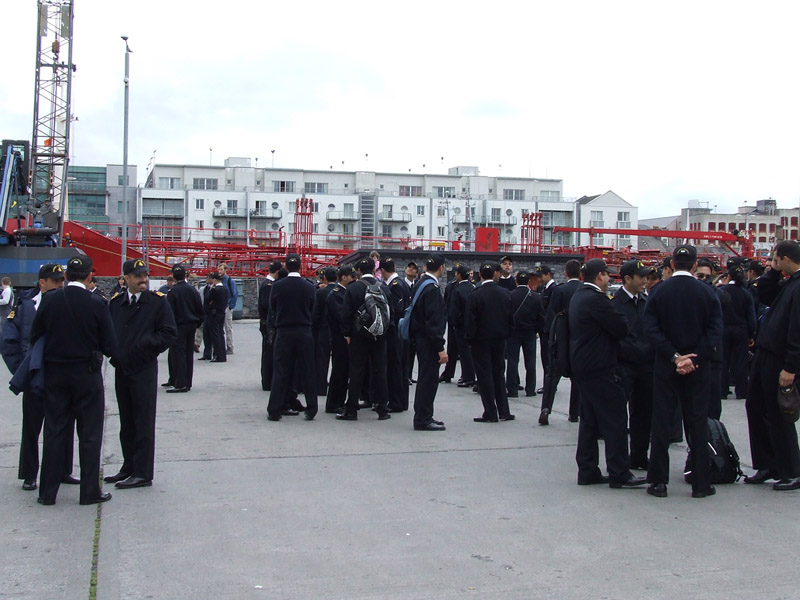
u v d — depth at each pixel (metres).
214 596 4.52
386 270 11.67
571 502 6.57
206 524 5.88
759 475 7.30
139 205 93.38
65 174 41.00
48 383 6.34
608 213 102.44
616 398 7.04
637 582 4.77
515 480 7.28
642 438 7.82
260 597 4.51
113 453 8.41
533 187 110.50
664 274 9.19
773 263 7.10
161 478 7.27
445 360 9.70
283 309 10.31
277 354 10.37
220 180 102.06
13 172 26.78
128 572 4.89
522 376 15.98
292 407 11.16
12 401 11.71
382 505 6.41
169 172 101.31
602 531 5.78
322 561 5.10
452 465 7.86
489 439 9.20
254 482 7.13
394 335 11.22
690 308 6.67
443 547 5.39
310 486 7.00
